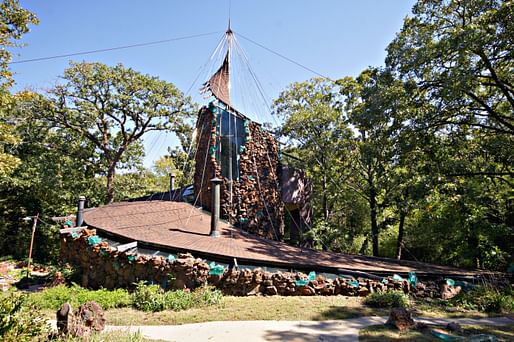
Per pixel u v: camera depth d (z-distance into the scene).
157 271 11.59
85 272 13.77
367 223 24.97
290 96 25.08
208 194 18.86
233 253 12.26
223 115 19.34
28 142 27.55
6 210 26.59
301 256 13.52
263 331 7.59
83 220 16.17
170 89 30.62
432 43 15.05
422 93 16.56
